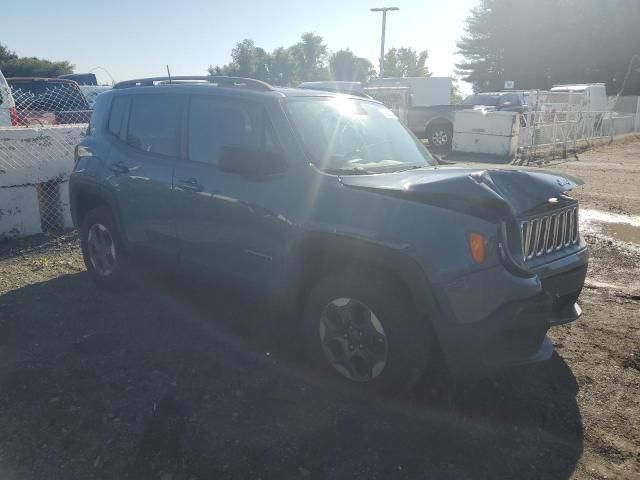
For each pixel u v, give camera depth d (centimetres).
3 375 379
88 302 511
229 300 510
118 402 347
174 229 443
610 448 306
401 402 345
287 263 366
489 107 1916
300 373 382
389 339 328
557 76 4753
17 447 305
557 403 348
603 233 785
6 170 722
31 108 1233
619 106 2688
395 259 316
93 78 2716
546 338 351
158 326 458
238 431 318
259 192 380
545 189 347
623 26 4288
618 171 1397
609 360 403
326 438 312
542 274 347
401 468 288
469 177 325
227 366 392
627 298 530
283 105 393
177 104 458
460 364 314
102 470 288
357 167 385
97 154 517
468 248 304
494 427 323
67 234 772
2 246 707
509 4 4831
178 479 281
